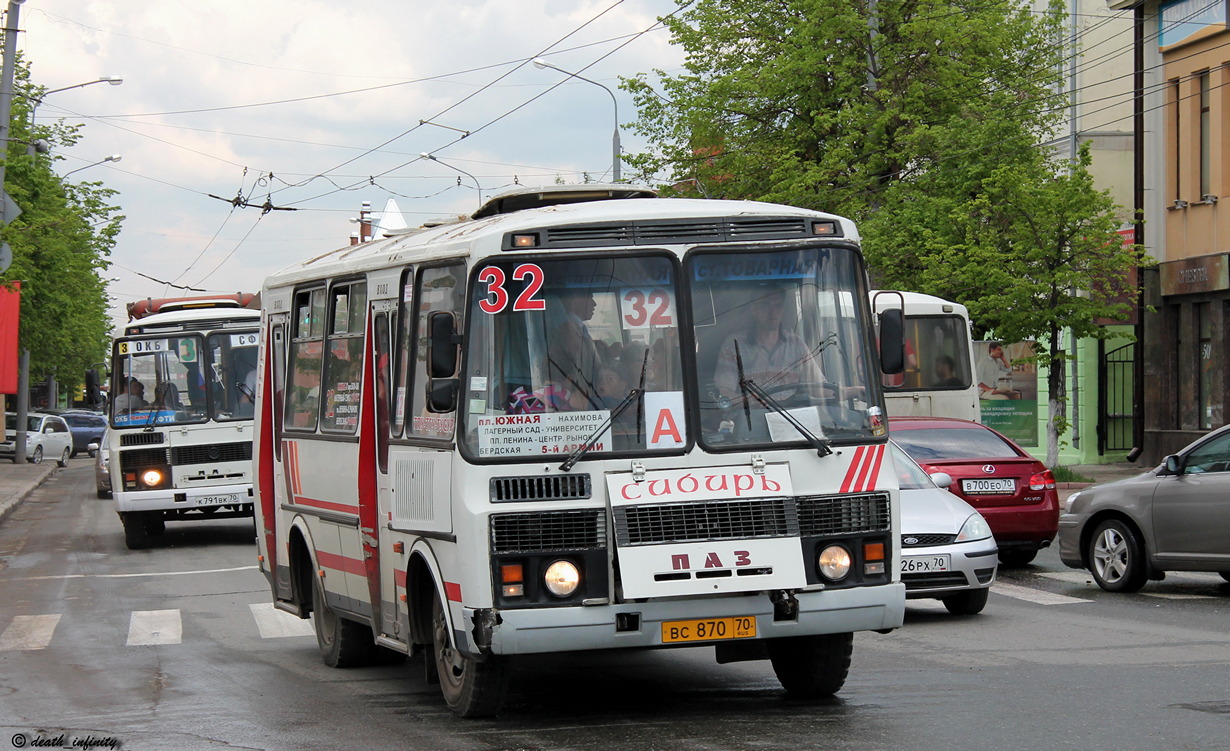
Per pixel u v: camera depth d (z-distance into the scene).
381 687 10.88
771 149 38.22
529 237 8.63
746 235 8.88
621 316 8.63
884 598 8.63
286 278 12.94
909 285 34.56
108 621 15.52
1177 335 35.25
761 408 8.66
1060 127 41.31
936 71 37.25
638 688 10.41
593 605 8.26
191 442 23.12
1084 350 39.03
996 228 33.34
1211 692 9.66
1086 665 11.00
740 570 8.34
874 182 37.19
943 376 28.19
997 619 14.05
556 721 9.10
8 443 60.25
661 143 40.59
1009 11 37.91
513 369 8.50
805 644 9.52
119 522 30.62
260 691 10.81
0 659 12.98
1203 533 15.11
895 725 8.64
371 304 10.54
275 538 13.27
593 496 8.38
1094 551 16.39
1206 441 15.46
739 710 9.31
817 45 37.38
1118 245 32.12
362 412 10.51
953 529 14.12
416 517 9.25
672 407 8.54
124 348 23.17
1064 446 39.19
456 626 8.54
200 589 18.31
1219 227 33.28
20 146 44.50
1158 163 35.38
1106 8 41.62
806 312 8.89
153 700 10.50
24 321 47.47
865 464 8.75
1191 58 34.16
